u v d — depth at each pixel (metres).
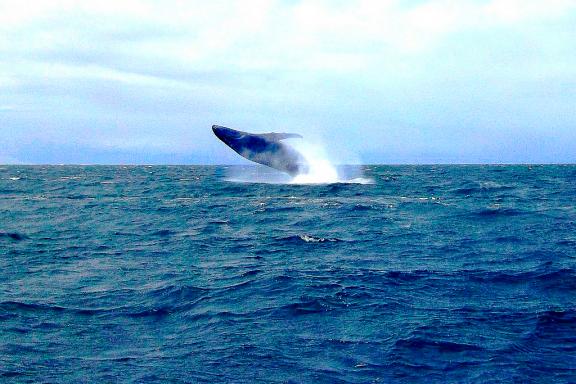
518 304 12.88
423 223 27.61
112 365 9.45
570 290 14.16
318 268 17.06
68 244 22.55
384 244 21.58
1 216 32.84
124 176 99.56
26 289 14.74
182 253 20.28
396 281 15.16
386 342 10.40
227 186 57.28
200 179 80.56
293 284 14.77
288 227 26.86
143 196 47.38
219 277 15.95
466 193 46.06
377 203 36.88
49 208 37.66
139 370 9.24
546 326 11.23
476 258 18.47
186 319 12.05
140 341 10.68
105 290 14.59
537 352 9.89
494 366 9.30
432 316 11.95
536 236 23.17
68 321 11.92
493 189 50.81
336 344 10.36
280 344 10.40
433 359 9.62
